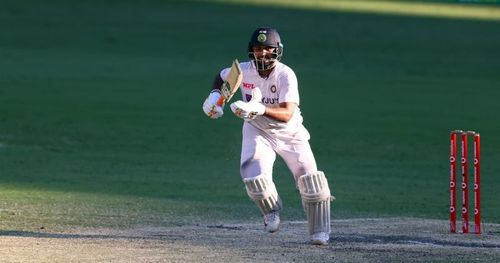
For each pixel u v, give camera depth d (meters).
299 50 130.50
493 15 174.75
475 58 130.12
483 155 71.44
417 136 79.56
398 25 157.12
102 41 132.62
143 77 107.50
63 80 103.25
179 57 123.00
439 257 33.06
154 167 63.69
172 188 54.56
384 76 113.31
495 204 52.06
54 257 31.81
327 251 33.81
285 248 34.31
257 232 38.44
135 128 79.81
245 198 51.09
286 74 34.84
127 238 36.25
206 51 128.25
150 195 51.34
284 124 35.34
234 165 65.75
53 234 37.16
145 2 165.62
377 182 59.28
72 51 124.56
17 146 70.81
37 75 105.94
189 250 33.50
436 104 95.69
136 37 136.50
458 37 147.88
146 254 32.59
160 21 149.88
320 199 35.09
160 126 81.06
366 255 33.12
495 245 36.22
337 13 166.75
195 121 83.88
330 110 90.94
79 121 81.94
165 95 96.56
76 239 35.88
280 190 55.00
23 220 40.75
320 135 78.81
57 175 58.69
